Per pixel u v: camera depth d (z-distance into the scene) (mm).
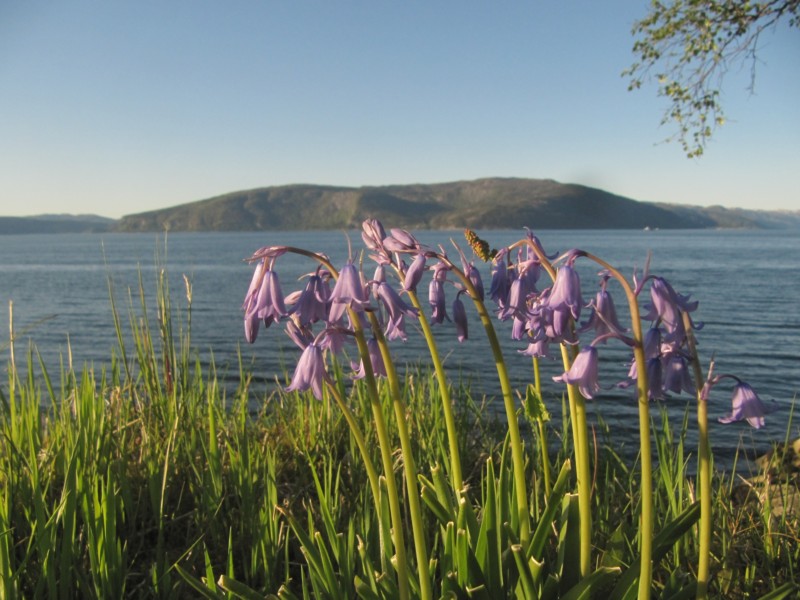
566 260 2281
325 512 2727
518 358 17531
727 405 11172
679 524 2424
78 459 3438
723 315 29797
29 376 4594
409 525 3422
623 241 171250
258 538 3250
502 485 2586
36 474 3084
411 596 2500
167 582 2965
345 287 2188
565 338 2246
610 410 11078
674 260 81438
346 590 2566
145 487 3994
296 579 3330
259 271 2264
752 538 3523
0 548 2615
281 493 4141
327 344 2361
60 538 3217
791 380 16000
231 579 2322
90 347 22938
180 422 4590
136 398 5039
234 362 17094
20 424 4109
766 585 3117
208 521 3582
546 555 2566
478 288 2510
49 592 2756
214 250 138500
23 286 52531
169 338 5461
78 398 4375
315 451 4707
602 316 2156
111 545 2869
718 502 3686
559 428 6371
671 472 3729
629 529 3262
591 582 2205
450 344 20062
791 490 4430
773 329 25438
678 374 2166
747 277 53500
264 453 4457
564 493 2922
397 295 2371
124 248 168000
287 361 17406
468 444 5195
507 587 2463
